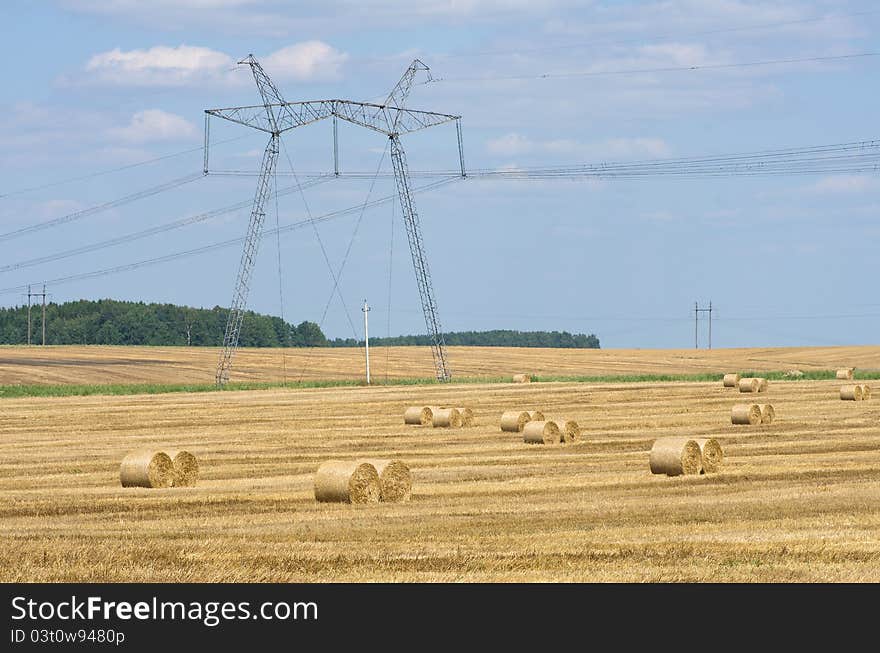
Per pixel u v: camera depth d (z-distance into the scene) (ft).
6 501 259.19
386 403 622.13
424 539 197.16
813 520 214.07
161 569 173.88
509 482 286.46
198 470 301.02
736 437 403.34
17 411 578.66
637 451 371.76
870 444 373.81
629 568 171.53
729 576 167.02
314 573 170.50
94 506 249.14
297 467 336.29
